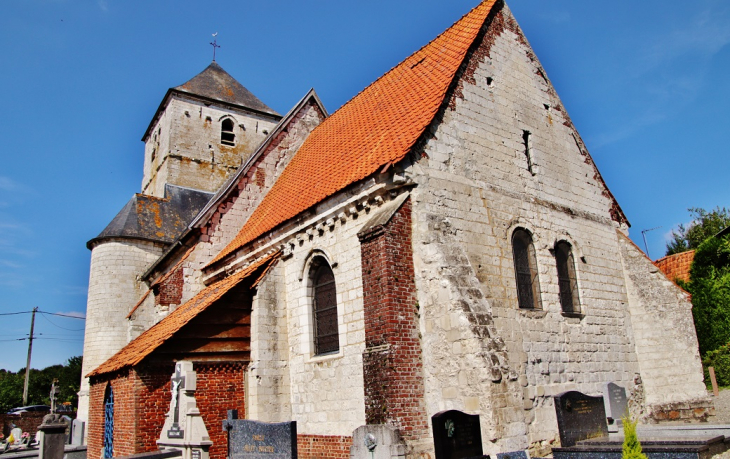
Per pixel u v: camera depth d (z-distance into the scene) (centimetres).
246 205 2330
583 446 1234
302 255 1675
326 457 1460
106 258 2964
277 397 1623
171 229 3130
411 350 1301
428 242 1370
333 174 1742
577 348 1661
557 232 1770
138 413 1530
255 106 3831
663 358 1845
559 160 1891
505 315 1492
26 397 5341
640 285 1934
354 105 2245
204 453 1355
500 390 1200
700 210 5134
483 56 1756
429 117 1512
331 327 1562
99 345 2848
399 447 1091
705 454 1121
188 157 3466
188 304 1948
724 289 2217
